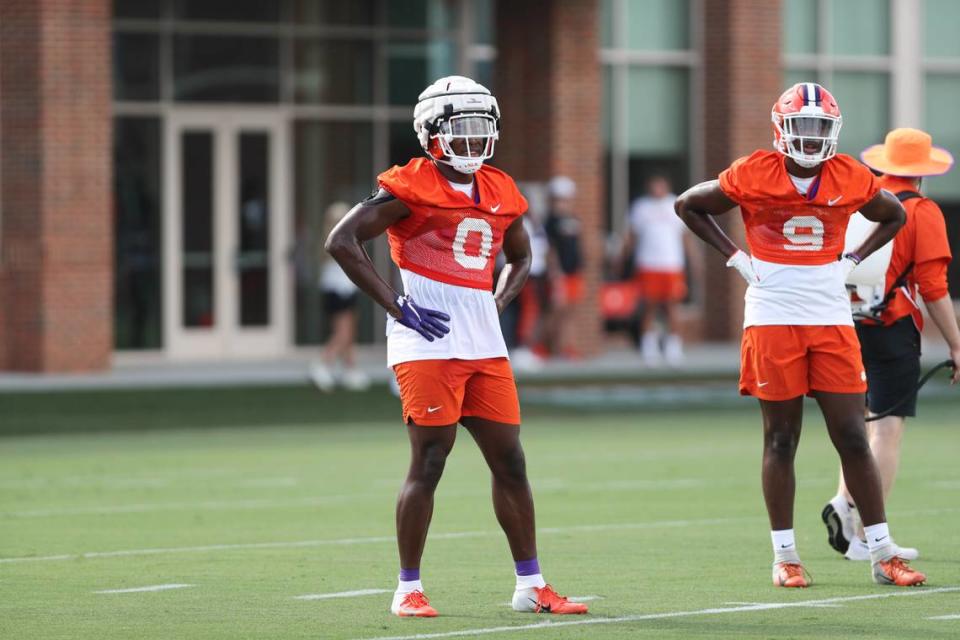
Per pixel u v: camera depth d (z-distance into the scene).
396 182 29.25
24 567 35.81
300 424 68.88
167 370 87.94
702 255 105.06
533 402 78.25
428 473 29.80
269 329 94.81
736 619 29.59
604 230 102.81
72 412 71.62
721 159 103.00
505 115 96.62
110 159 84.06
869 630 28.56
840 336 32.53
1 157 83.06
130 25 90.94
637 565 36.06
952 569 35.34
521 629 28.62
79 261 83.56
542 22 95.00
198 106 92.62
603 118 102.56
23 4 82.06
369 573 35.03
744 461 57.84
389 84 96.50
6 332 83.94
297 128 94.94
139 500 47.72
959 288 111.44
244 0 93.25
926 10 109.88
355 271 29.20
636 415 73.81
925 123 110.31
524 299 94.56
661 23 103.50
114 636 28.09
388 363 29.97
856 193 32.12
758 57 102.69
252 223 94.19
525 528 30.17
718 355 98.38
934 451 60.88
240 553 37.94
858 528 36.50
